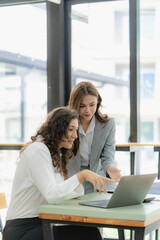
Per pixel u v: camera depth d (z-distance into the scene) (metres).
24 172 1.88
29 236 1.76
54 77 4.56
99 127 2.63
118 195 1.59
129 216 1.49
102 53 4.51
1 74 4.78
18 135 4.74
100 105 2.65
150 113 4.36
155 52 4.32
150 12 4.33
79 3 4.58
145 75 4.36
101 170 2.72
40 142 1.90
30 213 1.85
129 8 4.37
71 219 1.57
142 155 4.23
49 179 1.79
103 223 1.53
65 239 1.77
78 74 4.62
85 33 4.57
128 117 4.38
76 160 2.60
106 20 4.48
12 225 1.84
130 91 4.37
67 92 4.66
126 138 4.37
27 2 4.57
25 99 4.71
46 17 4.57
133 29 4.36
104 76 4.50
